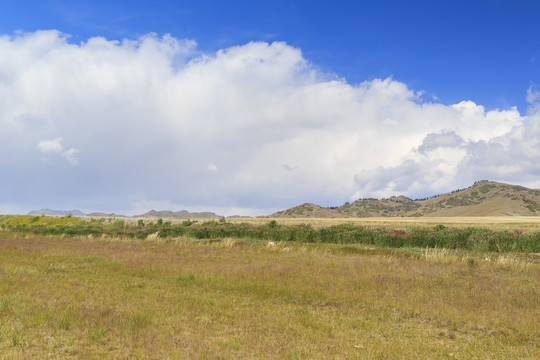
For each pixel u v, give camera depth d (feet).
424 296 43.27
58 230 166.91
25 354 23.21
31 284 44.11
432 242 106.22
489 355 26.73
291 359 23.68
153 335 27.32
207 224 176.14
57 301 36.45
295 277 55.31
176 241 116.98
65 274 54.13
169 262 69.05
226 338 27.55
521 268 65.62
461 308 38.45
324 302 42.57
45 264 64.03
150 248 96.07
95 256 73.87
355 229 131.23
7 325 28.27
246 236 133.80
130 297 39.96
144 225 195.11
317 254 85.56
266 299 43.39
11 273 51.47
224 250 93.04
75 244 103.35
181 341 26.45
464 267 65.77
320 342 27.68
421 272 60.23
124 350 24.62
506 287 48.65
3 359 22.30
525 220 348.79
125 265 64.85
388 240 109.19
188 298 41.19
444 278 54.85
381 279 53.06
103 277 53.42
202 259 74.49
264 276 55.72
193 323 31.07
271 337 28.12
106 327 29.04
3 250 83.82
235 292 46.80
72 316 31.04
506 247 96.37
